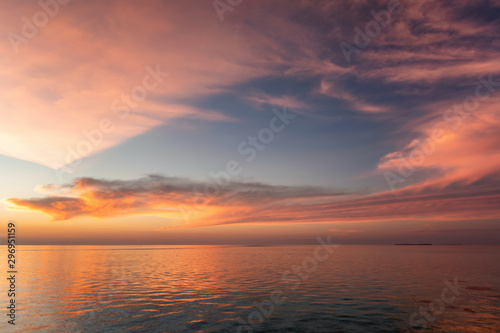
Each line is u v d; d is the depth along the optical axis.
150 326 17.06
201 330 16.53
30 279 34.66
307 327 17.08
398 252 106.06
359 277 35.44
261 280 33.59
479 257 76.50
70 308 20.73
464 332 16.12
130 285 30.22
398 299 23.36
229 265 52.19
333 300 23.11
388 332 16.25
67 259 67.94
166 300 23.22
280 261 61.09
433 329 16.64
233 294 25.45
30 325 17.06
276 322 17.89
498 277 35.72
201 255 86.50
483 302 22.39
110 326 16.98
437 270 43.09
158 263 56.88
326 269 44.34
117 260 64.75
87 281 33.09
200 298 23.91
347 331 16.47
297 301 22.80
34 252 106.62
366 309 20.55
